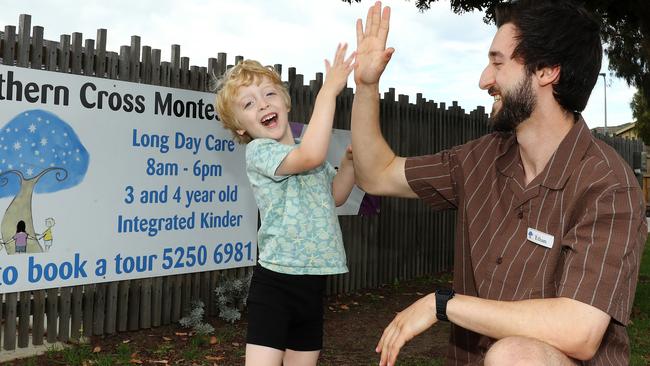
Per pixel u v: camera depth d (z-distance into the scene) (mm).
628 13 8898
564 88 1958
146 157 5531
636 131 42406
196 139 5887
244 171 6293
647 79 12828
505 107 2021
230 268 6277
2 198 4742
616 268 1722
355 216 7898
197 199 5918
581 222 1800
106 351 5020
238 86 2795
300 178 2791
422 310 1897
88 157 5172
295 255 2691
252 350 2641
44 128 4922
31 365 4551
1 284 4762
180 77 5832
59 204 5027
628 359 1979
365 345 5516
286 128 2893
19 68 4777
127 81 5391
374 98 2488
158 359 4875
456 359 2230
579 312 1691
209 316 6152
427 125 9141
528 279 1946
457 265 2273
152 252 5609
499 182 2139
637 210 1803
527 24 1964
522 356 1629
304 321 2748
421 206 9086
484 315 1793
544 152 2025
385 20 2467
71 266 5113
